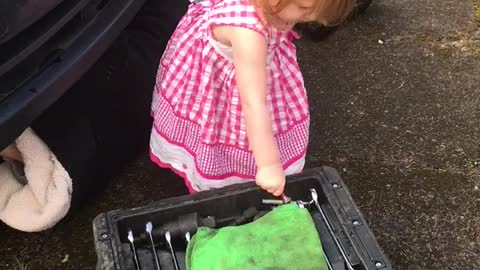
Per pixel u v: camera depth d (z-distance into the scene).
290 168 1.41
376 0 2.21
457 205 1.57
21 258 1.45
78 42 1.30
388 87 1.89
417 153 1.70
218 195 1.20
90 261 1.45
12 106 1.16
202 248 1.09
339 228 1.16
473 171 1.65
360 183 1.62
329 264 1.11
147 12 1.67
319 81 1.91
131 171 1.65
